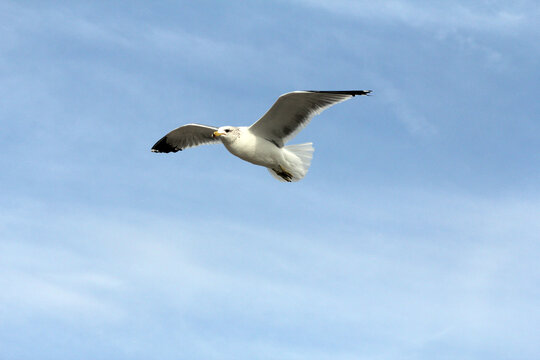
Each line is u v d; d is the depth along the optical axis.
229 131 15.34
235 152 15.56
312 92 14.35
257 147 15.41
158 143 17.38
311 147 15.87
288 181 16.16
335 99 14.65
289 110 14.92
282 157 15.62
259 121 15.22
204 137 17.12
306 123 15.10
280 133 15.53
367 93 14.38
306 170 15.88
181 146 17.45
